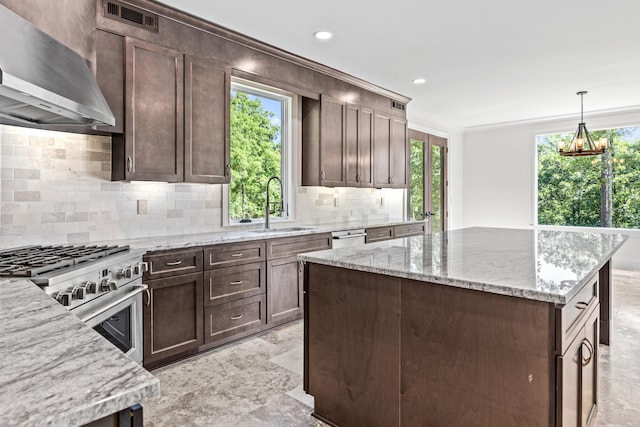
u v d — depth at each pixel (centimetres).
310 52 354
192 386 226
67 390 57
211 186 336
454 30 309
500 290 131
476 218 744
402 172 509
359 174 441
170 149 271
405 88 471
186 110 280
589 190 652
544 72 413
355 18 287
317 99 393
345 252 205
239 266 292
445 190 696
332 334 187
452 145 715
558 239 268
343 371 183
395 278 163
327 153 403
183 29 279
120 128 246
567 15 283
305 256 194
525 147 689
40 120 204
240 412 199
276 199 405
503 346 135
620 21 293
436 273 151
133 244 247
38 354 70
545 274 149
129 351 206
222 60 303
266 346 287
